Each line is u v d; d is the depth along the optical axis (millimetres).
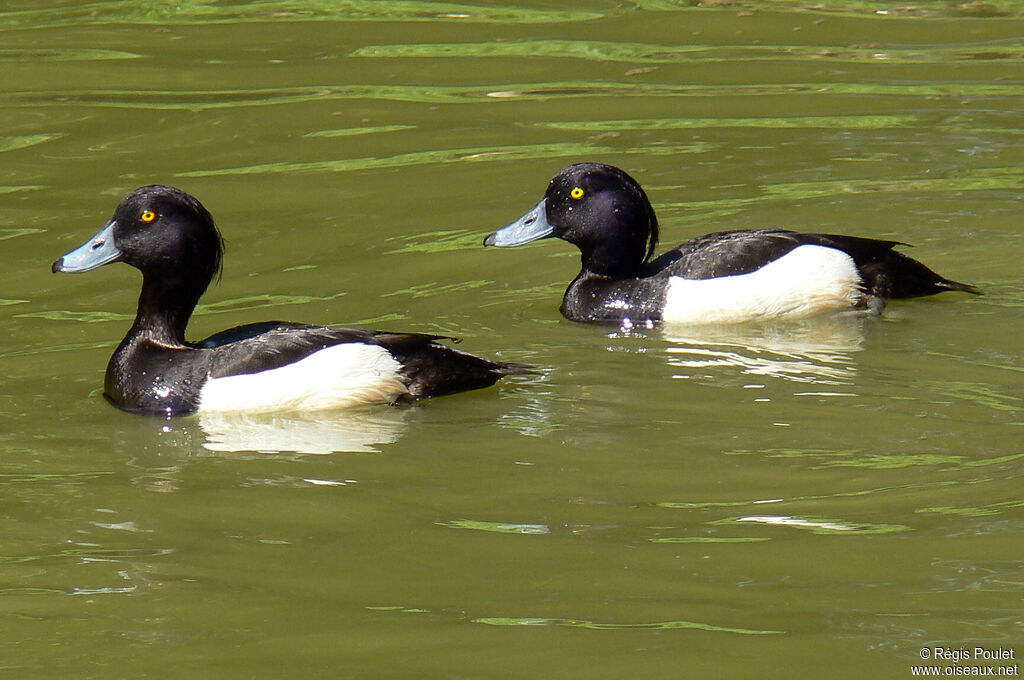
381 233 14992
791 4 22984
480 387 11109
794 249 12727
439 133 17891
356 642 7281
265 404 10758
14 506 9078
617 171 13188
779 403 10453
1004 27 21406
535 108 18656
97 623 7562
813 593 7617
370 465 9641
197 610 7680
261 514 8898
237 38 21797
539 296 13438
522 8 23094
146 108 18828
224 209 15656
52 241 14742
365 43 21406
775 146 17078
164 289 11242
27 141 17703
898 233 14352
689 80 19547
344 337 11023
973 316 12250
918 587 7629
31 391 11250
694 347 11922
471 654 7125
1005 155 16422
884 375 10938
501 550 8273
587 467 9445
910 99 18500
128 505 9078
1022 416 10000
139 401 10891
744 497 8875
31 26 22578
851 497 8805
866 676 6812
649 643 7176
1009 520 8375
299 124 18281
